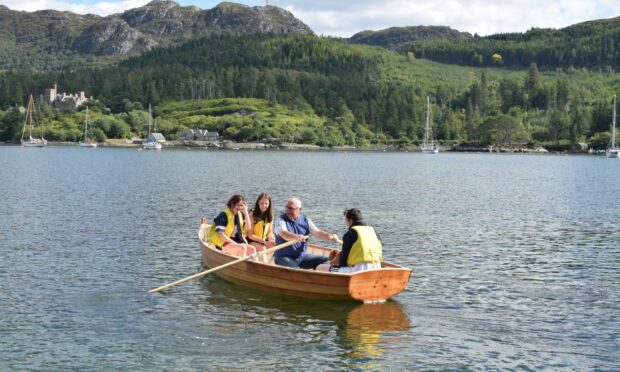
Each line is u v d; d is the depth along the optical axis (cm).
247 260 1783
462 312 1605
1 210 3472
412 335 1429
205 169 8788
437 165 11944
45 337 1383
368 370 1228
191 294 1750
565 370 1235
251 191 5091
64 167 8831
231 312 1587
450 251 2448
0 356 1273
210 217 3294
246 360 1271
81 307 1608
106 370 1215
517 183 6694
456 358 1293
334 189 5478
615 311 1623
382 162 13125
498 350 1339
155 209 3631
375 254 1664
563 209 3972
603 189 5834
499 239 2739
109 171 7906
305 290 1683
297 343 1371
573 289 1852
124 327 1457
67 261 2133
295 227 1805
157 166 9562
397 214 3628
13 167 8606
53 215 3278
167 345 1348
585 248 2520
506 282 1928
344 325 1493
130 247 2403
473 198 4750
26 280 1862
